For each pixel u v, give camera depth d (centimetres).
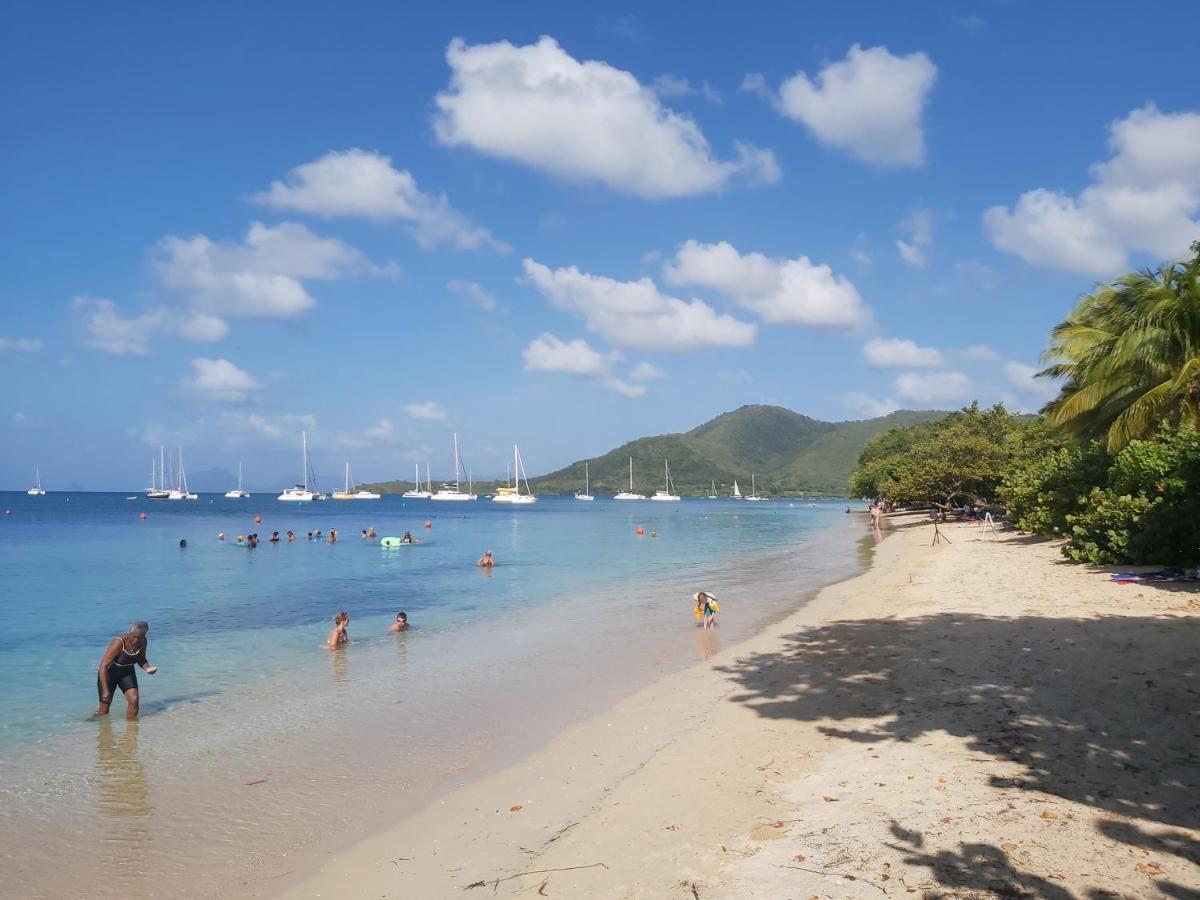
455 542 5688
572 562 3894
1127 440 2425
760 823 680
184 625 2072
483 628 1941
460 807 807
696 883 580
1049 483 3117
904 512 9088
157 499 19812
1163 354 2427
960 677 1112
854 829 644
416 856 696
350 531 7319
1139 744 780
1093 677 1039
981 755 792
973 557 2948
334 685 1366
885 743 862
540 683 1348
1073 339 2912
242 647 1739
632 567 3562
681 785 797
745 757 866
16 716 1198
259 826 777
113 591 2842
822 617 1838
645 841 668
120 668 1189
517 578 3164
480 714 1163
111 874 683
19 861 709
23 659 1686
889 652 1338
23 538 6147
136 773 938
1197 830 591
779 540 5484
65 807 834
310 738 1062
